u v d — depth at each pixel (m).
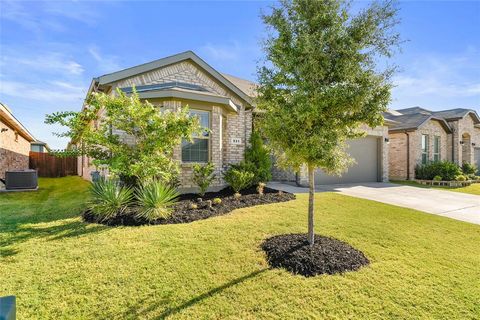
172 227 5.72
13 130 14.59
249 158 11.06
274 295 3.29
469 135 20.91
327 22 4.20
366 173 15.43
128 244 4.74
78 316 2.87
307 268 3.91
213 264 4.05
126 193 6.71
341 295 3.32
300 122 4.10
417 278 3.76
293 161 4.48
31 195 10.42
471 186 15.55
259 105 4.76
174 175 7.92
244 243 4.86
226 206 7.61
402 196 10.54
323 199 9.02
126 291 3.32
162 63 10.04
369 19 4.10
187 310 2.99
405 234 5.60
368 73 4.12
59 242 4.82
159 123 6.92
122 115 6.93
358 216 6.90
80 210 7.45
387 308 3.09
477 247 5.00
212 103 9.84
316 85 4.16
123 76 9.38
